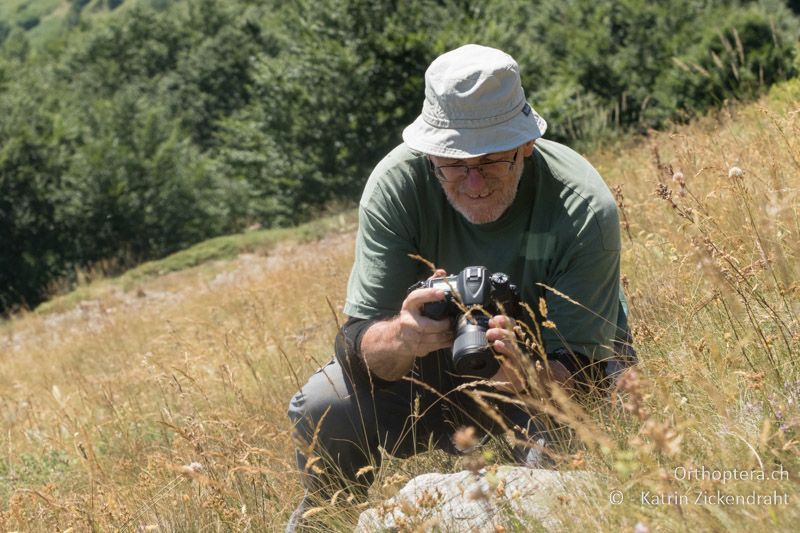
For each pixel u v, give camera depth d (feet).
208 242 63.26
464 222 9.09
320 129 82.17
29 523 10.96
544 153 9.04
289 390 16.35
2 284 97.86
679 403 7.77
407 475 9.80
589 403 8.45
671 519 6.17
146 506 10.46
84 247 103.35
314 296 26.32
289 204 84.02
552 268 8.91
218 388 17.85
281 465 11.08
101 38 223.92
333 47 79.46
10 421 21.83
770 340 8.23
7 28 628.69
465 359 7.68
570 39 83.25
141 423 17.08
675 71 54.90
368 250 9.27
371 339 8.79
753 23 53.47
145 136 114.11
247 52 179.11
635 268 13.26
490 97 8.34
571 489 7.18
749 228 10.52
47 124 106.63
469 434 6.25
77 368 29.45
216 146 170.19
